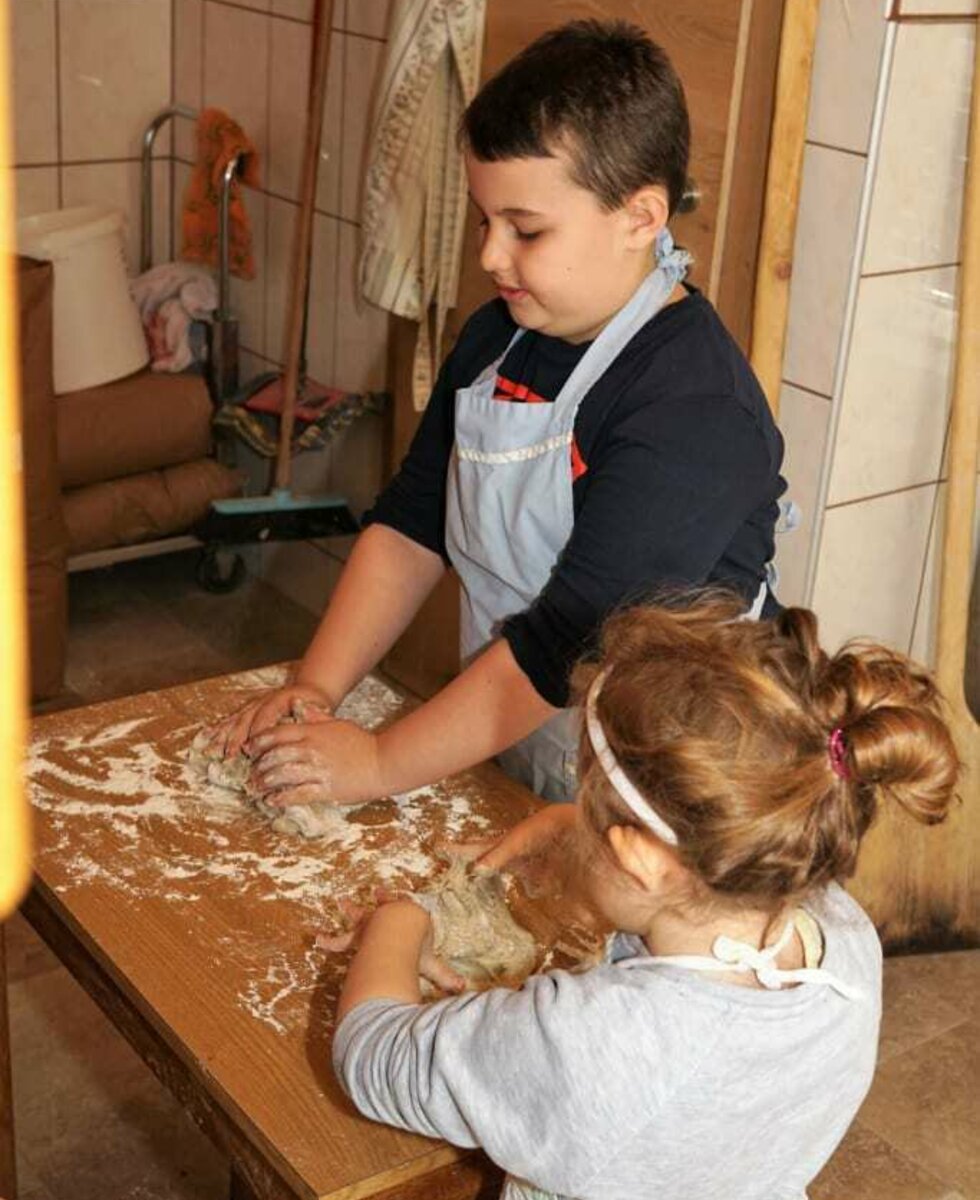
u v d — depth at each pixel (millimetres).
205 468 3250
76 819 1348
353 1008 1057
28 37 3316
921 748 925
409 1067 976
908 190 2098
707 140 2143
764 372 2158
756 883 912
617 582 1277
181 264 3408
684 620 985
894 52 1990
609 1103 912
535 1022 938
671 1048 916
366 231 2680
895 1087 2176
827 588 2299
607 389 1344
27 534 2768
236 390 3344
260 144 3316
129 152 3561
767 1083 938
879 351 2180
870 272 2113
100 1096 2053
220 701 1558
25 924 2357
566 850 1271
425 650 2969
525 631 1330
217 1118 1086
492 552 1479
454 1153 1025
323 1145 1014
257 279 3416
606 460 1325
